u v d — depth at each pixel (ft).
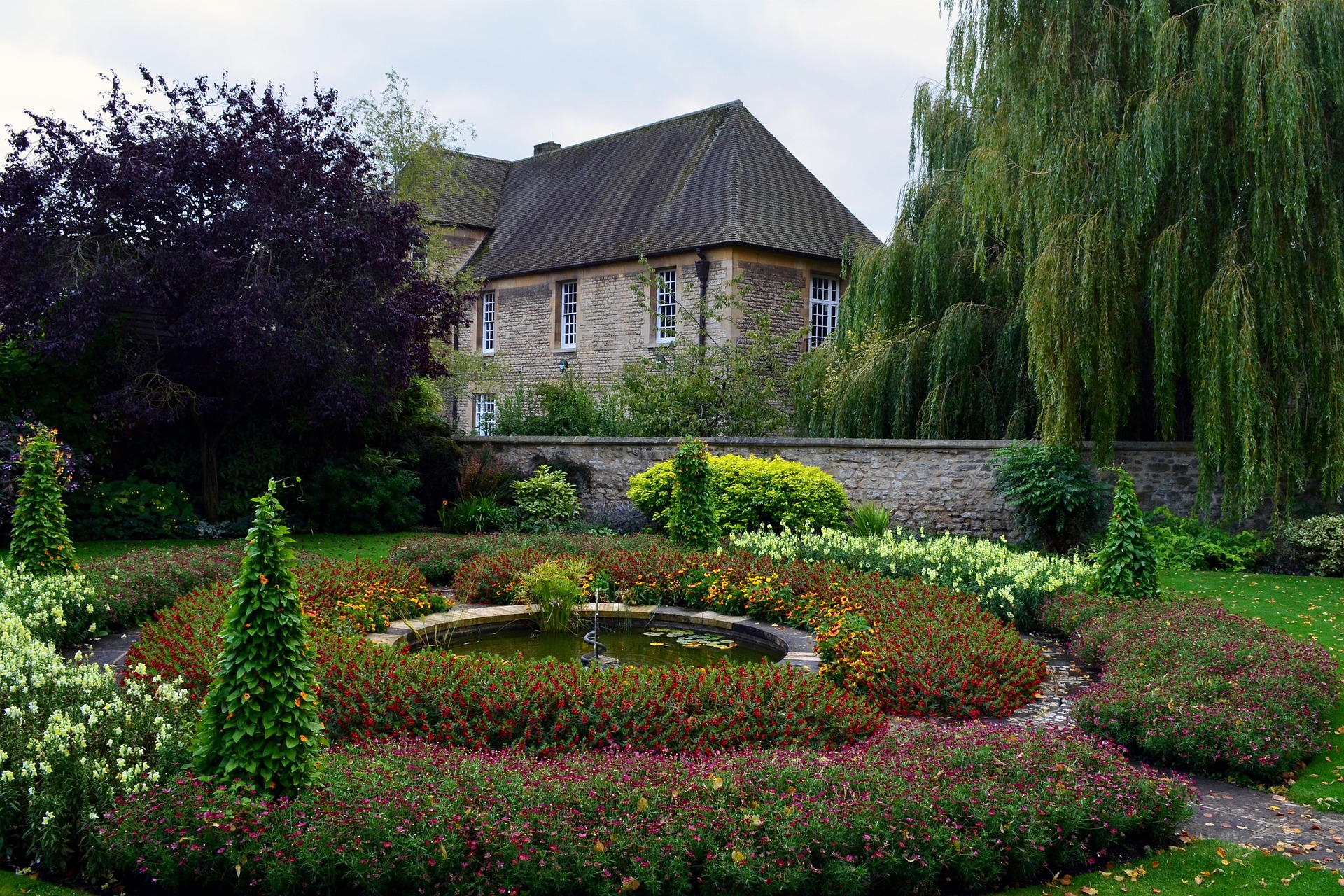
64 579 25.73
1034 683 21.20
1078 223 39.34
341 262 46.16
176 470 48.39
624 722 16.43
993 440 46.01
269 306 42.75
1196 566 38.86
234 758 12.91
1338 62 35.14
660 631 28.27
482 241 93.40
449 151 81.00
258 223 43.04
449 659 18.80
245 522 48.75
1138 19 39.19
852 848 12.28
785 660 23.16
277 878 11.62
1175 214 38.40
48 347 41.52
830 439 48.26
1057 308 39.19
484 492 53.31
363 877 11.55
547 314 83.46
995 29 43.37
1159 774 16.69
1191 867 13.48
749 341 69.46
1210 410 36.73
